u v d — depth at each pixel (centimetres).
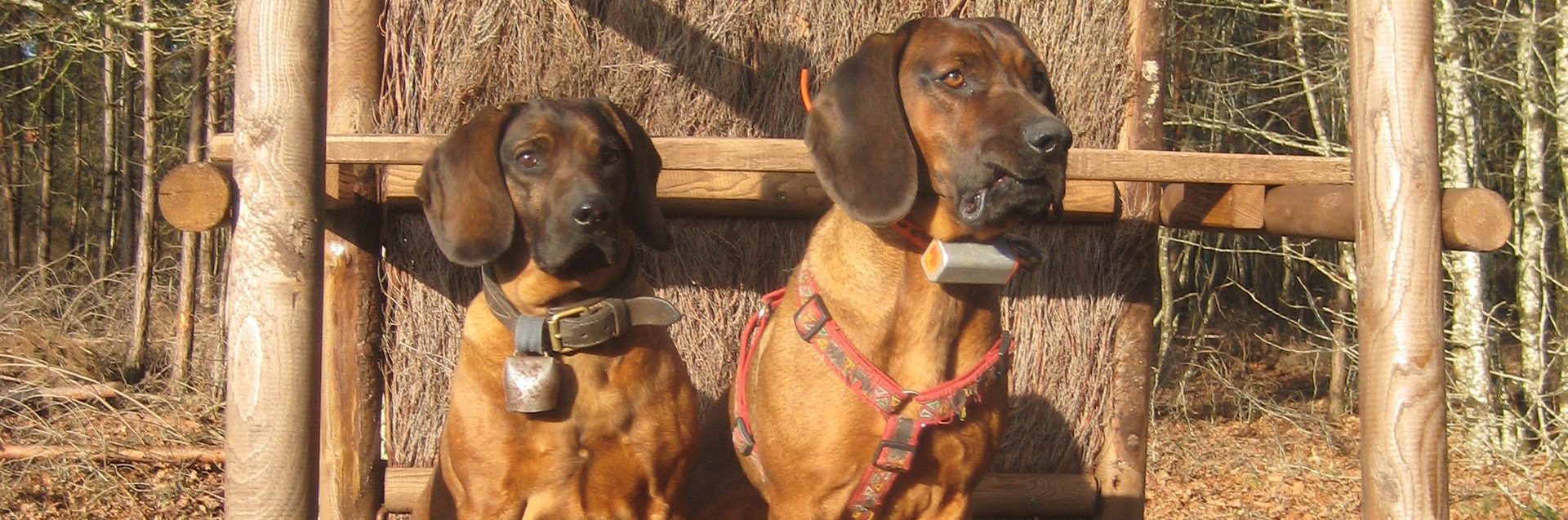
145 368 1068
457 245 321
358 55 400
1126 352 436
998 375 310
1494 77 960
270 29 254
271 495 260
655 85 422
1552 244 1205
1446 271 948
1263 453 1028
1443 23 902
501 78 412
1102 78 430
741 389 336
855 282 299
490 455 330
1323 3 1084
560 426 329
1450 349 966
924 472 306
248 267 257
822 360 299
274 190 255
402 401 415
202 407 899
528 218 330
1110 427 437
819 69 430
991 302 311
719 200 396
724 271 428
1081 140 430
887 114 287
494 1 408
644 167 343
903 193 281
